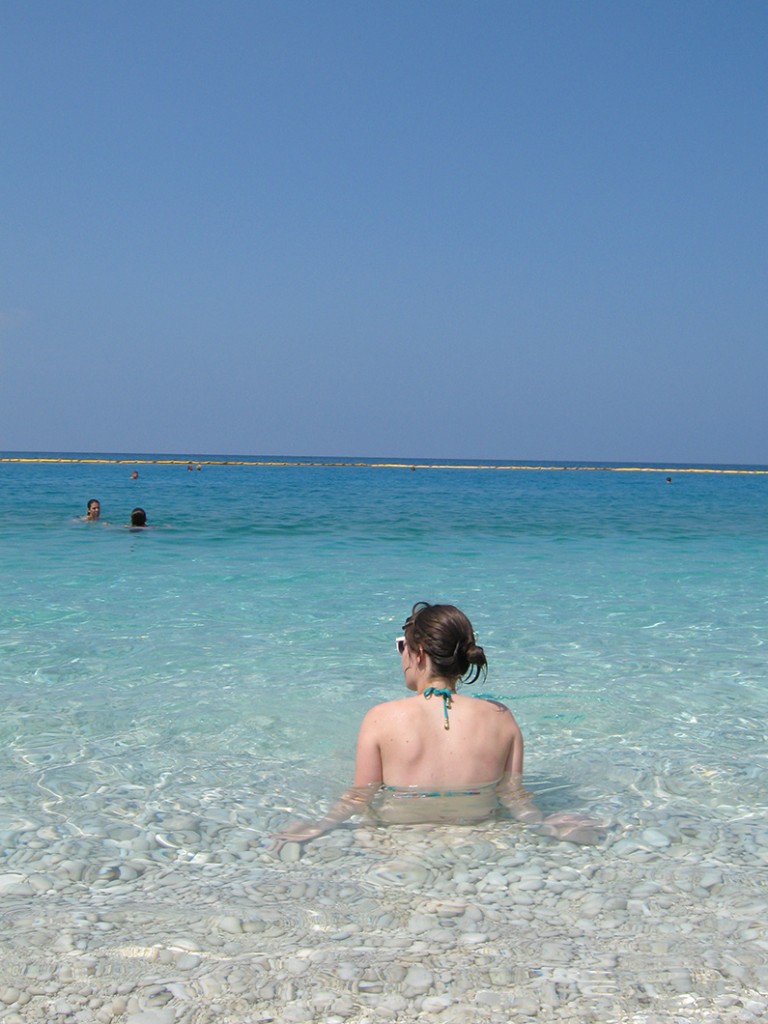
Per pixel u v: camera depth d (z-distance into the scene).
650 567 13.45
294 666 6.68
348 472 97.31
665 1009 2.24
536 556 14.99
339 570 12.69
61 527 19.36
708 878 3.10
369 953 2.53
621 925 2.73
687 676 6.49
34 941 2.59
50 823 3.64
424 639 3.82
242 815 3.76
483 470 118.38
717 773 4.38
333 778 4.30
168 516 24.30
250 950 2.55
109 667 6.59
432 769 3.67
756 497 44.78
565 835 3.50
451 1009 2.24
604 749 4.78
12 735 4.93
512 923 2.74
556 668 6.71
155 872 3.15
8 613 8.73
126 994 2.30
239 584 11.07
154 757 4.59
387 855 3.31
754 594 10.66
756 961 2.49
